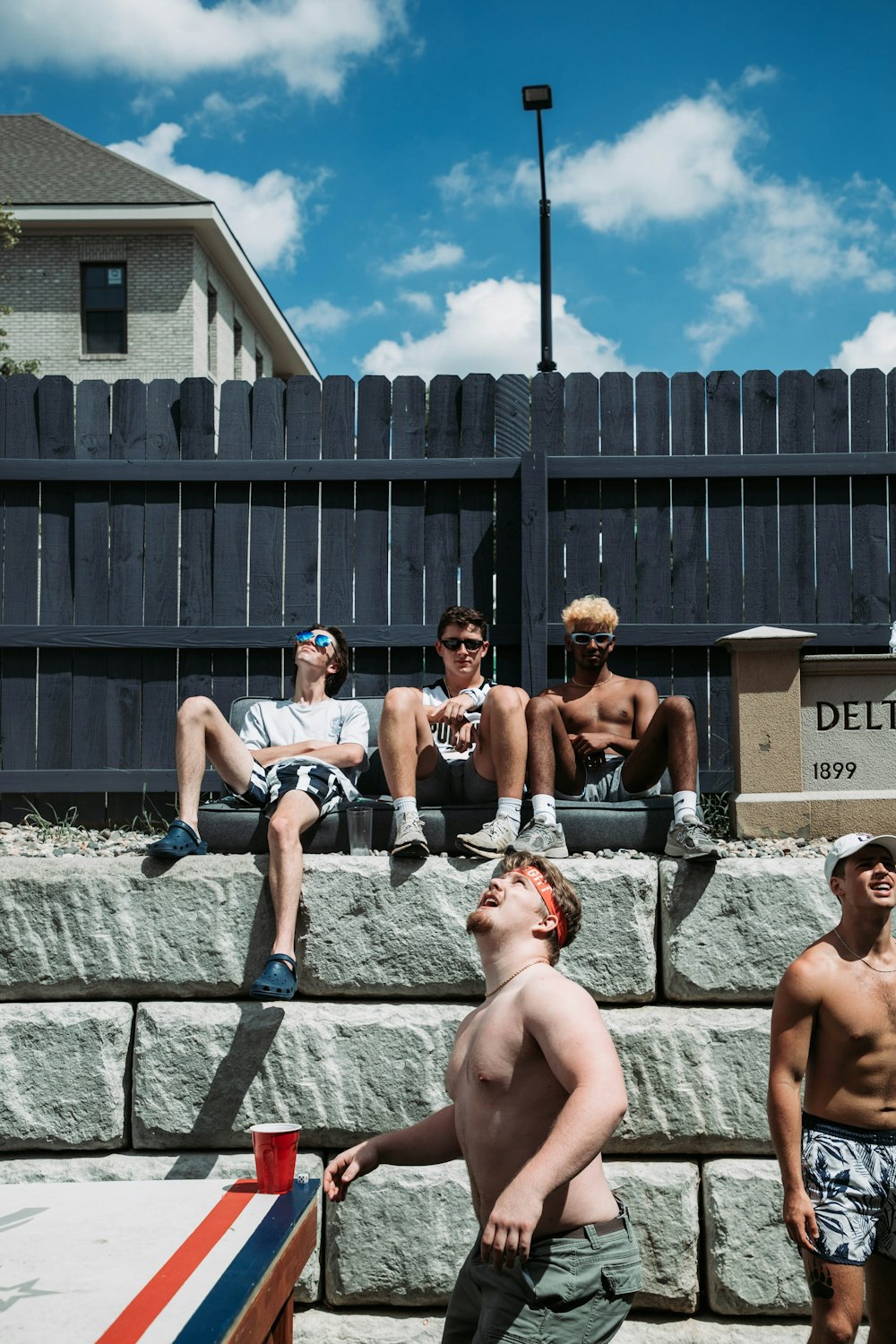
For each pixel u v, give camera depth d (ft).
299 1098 13.85
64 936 14.23
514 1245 7.41
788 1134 10.17
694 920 14.08
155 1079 13.94
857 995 10.19
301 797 14.70
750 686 16.29
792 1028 10.30
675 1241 13.48
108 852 15.94
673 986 14.07
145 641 20.99
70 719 21.11
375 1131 13.80
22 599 21.27
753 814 16.08
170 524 21.36
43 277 64.75
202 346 66.03
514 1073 8.52
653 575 21.12
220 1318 6.53
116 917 14.26
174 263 64.64
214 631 20.99
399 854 14.30
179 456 21.49
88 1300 6.83
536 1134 8.43
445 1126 9.48
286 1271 7.91
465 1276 8.93
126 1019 14.11
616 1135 13.74
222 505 21.35
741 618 21.02
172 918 14.28
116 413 21.58
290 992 13.30
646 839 15.25
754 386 21.29
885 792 16.02
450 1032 13.88
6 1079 13.94
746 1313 13.41
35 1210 8.66
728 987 14.01
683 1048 13.75
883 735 16.20
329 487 21.34
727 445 21.20
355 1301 13.61
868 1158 10.09
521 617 20.88
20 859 14.58
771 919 14.02
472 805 15.34
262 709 17.28
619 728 16.60
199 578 21.27
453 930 14.16
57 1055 13.97
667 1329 13.34
